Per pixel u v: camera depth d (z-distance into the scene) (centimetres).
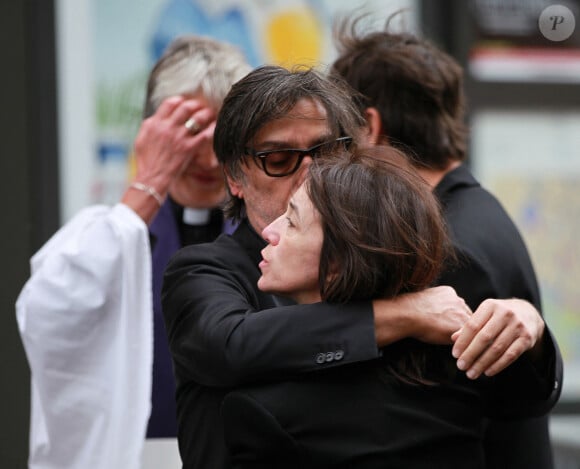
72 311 795
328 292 534
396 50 806
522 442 721
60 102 1304
